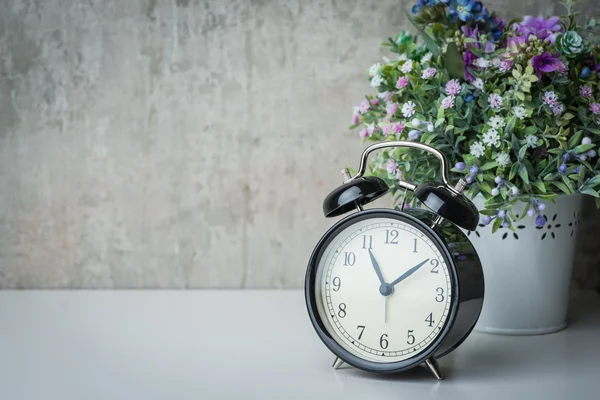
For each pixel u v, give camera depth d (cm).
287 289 108
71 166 106
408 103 87
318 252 79
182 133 106
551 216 88
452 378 79
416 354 77
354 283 79
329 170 106
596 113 85
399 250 78
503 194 83
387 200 105
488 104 86
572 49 86
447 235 78
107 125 106
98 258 107
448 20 93
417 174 88
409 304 77
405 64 88
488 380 78
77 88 105
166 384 77
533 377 79
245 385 77
